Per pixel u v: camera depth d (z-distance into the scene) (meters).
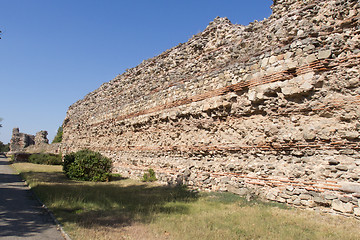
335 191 7.61
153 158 16.36
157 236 5.94
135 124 18.66
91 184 14.72
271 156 9.66
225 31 14.03
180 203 9.38
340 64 8.26
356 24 8.35
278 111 9.55
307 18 9.63
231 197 9.93
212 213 7.89
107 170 17.47
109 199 9.94
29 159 35.47
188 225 6.71
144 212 8.16
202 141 12.69
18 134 64.75
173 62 17.00
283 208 8.38
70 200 9.59
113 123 22.14
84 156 17.45
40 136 57.38
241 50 12.05
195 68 14.52
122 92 22.45
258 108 10.22
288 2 10.82
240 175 10.48
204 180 11.86
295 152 8.88
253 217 7.35
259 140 10.06
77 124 30.67
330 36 8.75
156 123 16.55
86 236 5.85
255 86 10.29
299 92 8.80
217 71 12.35
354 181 7.40
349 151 7.70
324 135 8.22
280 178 9.03
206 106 12.44
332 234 6.05
